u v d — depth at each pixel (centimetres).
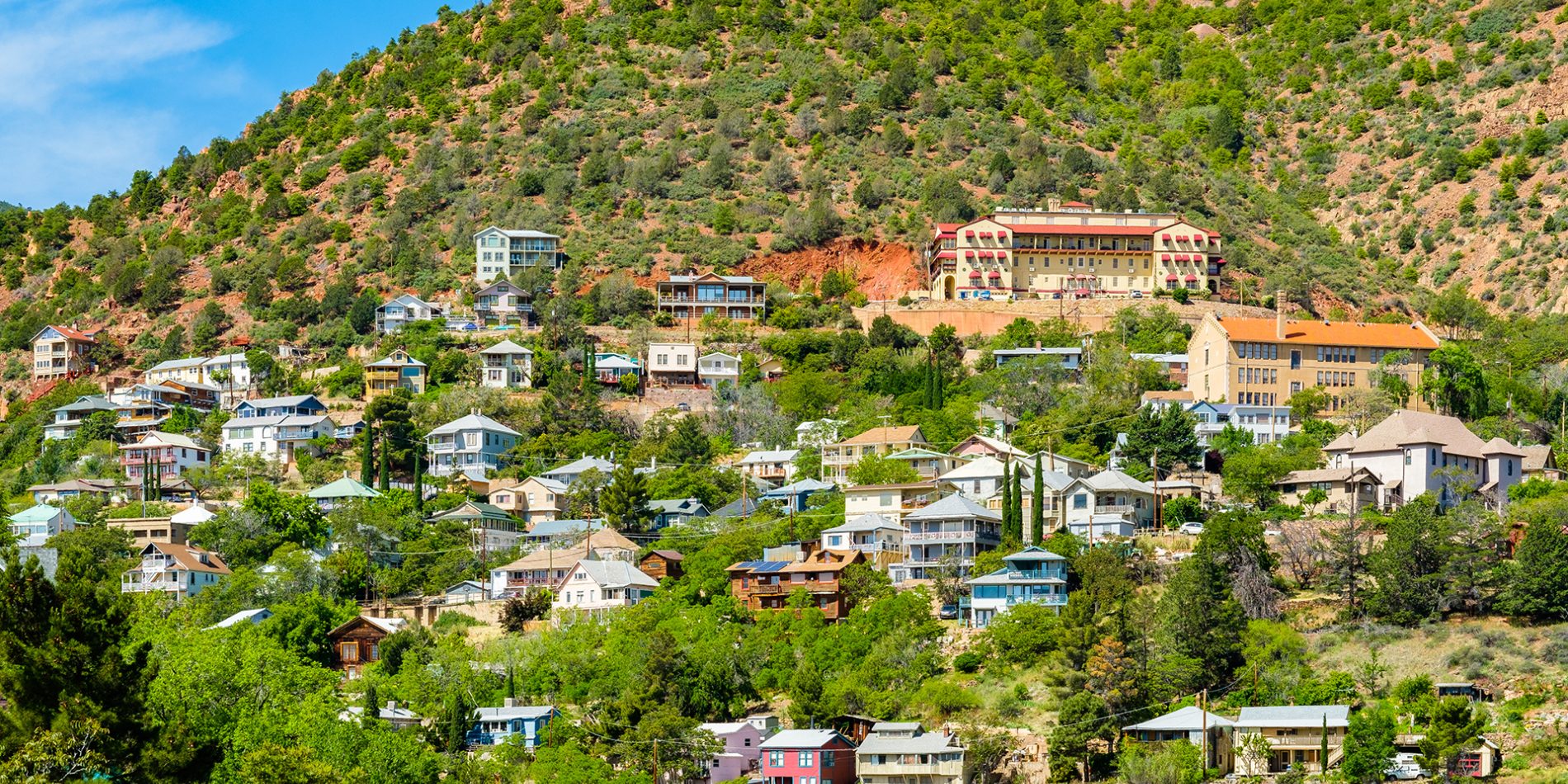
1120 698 14425
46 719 9738
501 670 16575
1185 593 15238
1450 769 12888
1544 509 16988
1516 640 14775
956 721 14775
